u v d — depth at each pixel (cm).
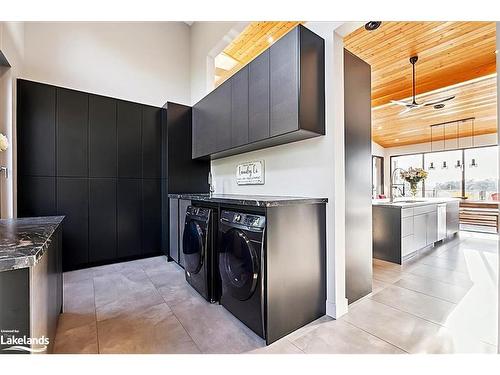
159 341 167
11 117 273
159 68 430
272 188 268
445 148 701
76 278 288
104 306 218
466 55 333
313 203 196
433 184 734
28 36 319
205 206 248
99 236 337
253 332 176
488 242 452
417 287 252
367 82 244
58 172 310
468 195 669
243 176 317
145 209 377
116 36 389
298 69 190
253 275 170
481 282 264
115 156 353
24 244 98
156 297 236
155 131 388
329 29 208
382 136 714
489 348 156
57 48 339
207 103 333
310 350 157
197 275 239
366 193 238
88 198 330
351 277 219
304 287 188
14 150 278
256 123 236
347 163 217
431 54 331
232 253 195
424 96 447
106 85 378
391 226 336
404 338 167
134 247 366
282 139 227
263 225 167
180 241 316
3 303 89
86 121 331
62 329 181
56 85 336
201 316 200
